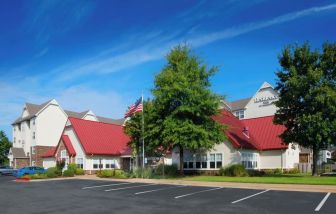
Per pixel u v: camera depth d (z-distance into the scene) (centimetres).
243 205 1723
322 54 3491
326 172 4469
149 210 1647
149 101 3975
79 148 4956
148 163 4719
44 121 6931
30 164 6925
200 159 4144
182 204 1798
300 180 2795
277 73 3628
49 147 6906
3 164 7775
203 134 3475
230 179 3109
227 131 4053
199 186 2673
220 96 3716
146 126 3866
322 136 3331
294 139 3506
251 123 4872
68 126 5184
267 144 4428
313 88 3356
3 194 2448
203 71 3747
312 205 1684
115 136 5444
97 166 4953
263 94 6334
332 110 3250
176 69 3812
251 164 4216
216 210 1609
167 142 3659
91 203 1898
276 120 3653
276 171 4250
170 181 3084
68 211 1669
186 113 3619
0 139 7838
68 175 4334
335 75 3425
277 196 2003
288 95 3478
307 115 3350
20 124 7569
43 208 1775
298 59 3544
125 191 2422
